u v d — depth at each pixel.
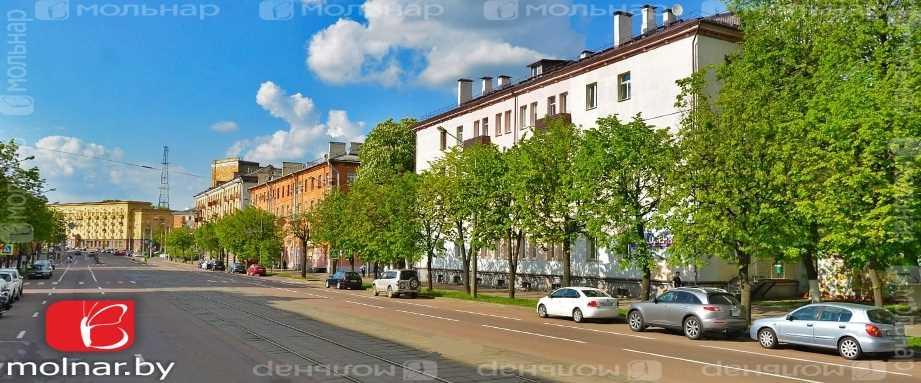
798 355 15.77
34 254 89.75
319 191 79.94
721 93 21.45
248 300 32.50
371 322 22.28
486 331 20.11
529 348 16.08
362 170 64.94
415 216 39.97
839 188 16.59
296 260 88.44
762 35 21.88
